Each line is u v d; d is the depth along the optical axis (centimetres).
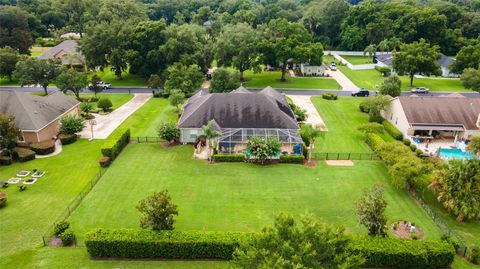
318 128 4938
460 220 3562
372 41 13750
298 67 10775
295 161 4712
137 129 5912
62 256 2875
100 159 4575
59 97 6059
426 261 2750
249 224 3403
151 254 2855
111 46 9056
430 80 9881
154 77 7850
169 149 5103
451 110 5781
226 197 3872
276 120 5150
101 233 2881
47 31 14425
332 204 3784
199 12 16662
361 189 4088
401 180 3897
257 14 16438
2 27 11525
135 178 4256
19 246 3012
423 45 9056
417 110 5753
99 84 8400
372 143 5219
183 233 2914
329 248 2092
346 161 4806
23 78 7475
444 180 3612
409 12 13588
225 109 5291
